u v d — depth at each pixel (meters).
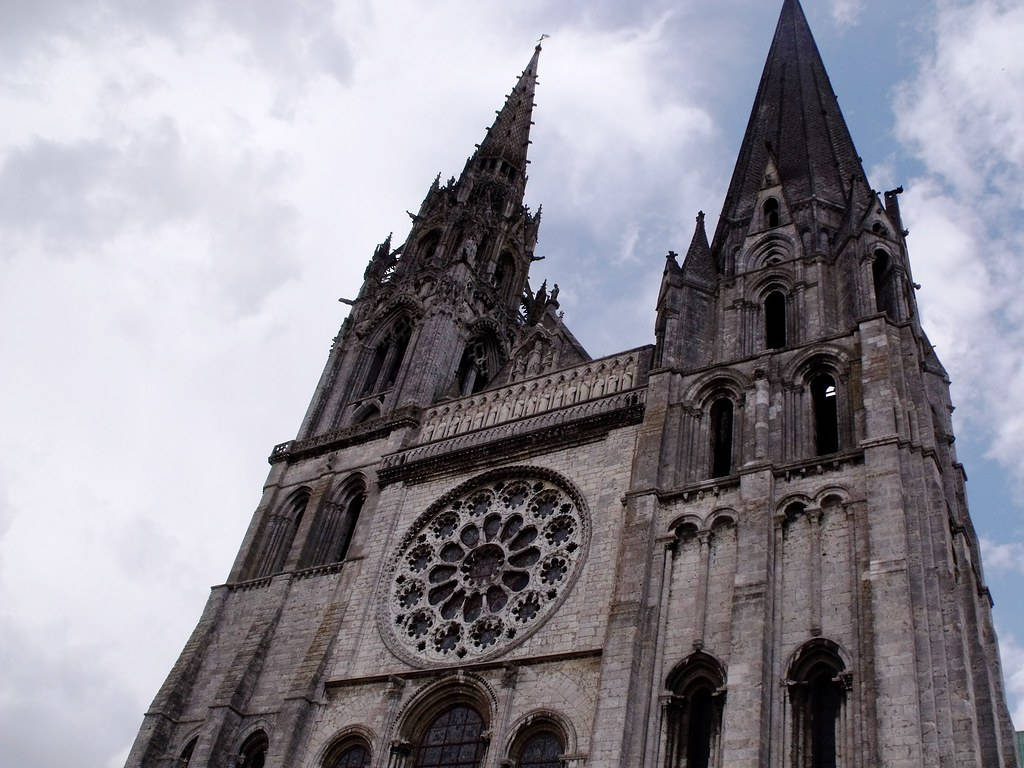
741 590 39.66
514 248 86.31
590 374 55.72
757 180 63.88
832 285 53.25
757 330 53.25
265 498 63.84
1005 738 40.00
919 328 52.88
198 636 56.28
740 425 47.66
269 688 50.94
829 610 38.09
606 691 39.62
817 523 40.94
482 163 93.44
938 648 35.28
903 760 32.44
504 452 54.19
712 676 38.91
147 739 51.22
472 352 74.19
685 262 58.16
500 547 50.28
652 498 45.44
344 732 46.16
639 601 41.78
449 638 47.97
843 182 61.28
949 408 52.38
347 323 77.88
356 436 63.25
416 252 82.50
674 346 52.69
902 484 39.84
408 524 54.31
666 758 37.53
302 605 54.53
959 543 44.12
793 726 35.94
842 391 46.12
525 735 42.03
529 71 104.31
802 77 72.56
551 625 44.97
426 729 45.28
